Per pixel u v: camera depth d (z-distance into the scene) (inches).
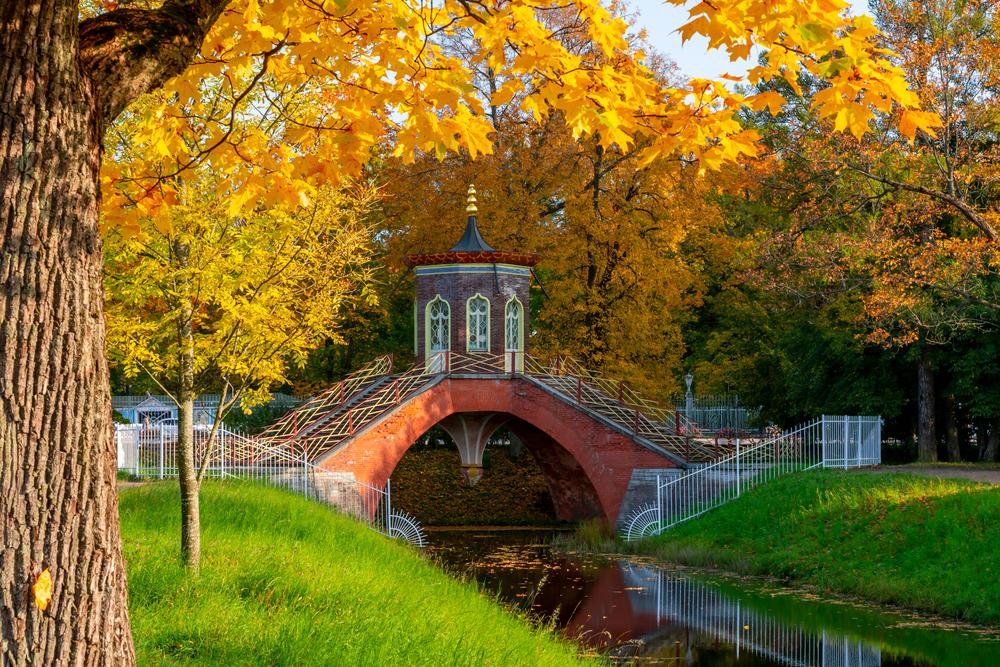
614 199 1488.7
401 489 1657.2
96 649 172.9
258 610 379.9
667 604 821.2
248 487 821.2
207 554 485.7
